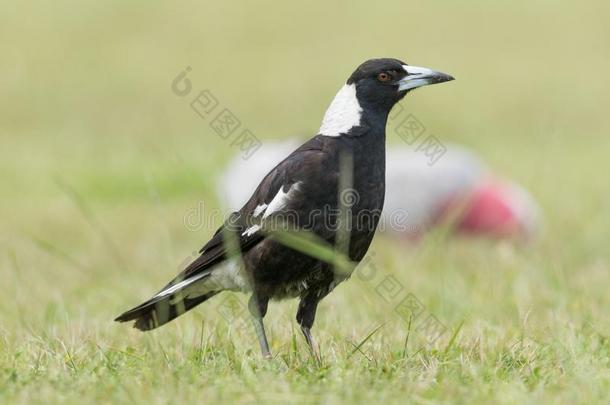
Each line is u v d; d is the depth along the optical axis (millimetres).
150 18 41031
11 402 6824
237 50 37938
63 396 6934
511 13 42250
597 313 9930
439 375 7520
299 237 8375
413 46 38688
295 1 43750
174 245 15086
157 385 7223
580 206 17906
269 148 16578
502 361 8016
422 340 9039
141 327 9008
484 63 36438
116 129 28828
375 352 8422
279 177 8602
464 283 11570
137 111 30797
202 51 37656
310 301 8805
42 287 12086
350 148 8805
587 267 13250
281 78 34719
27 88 33062
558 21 41219
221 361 8117
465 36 39656
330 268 8547
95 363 8047
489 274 12000
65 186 14062
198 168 20609
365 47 38500
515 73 35125
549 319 9719
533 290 11156
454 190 15516
